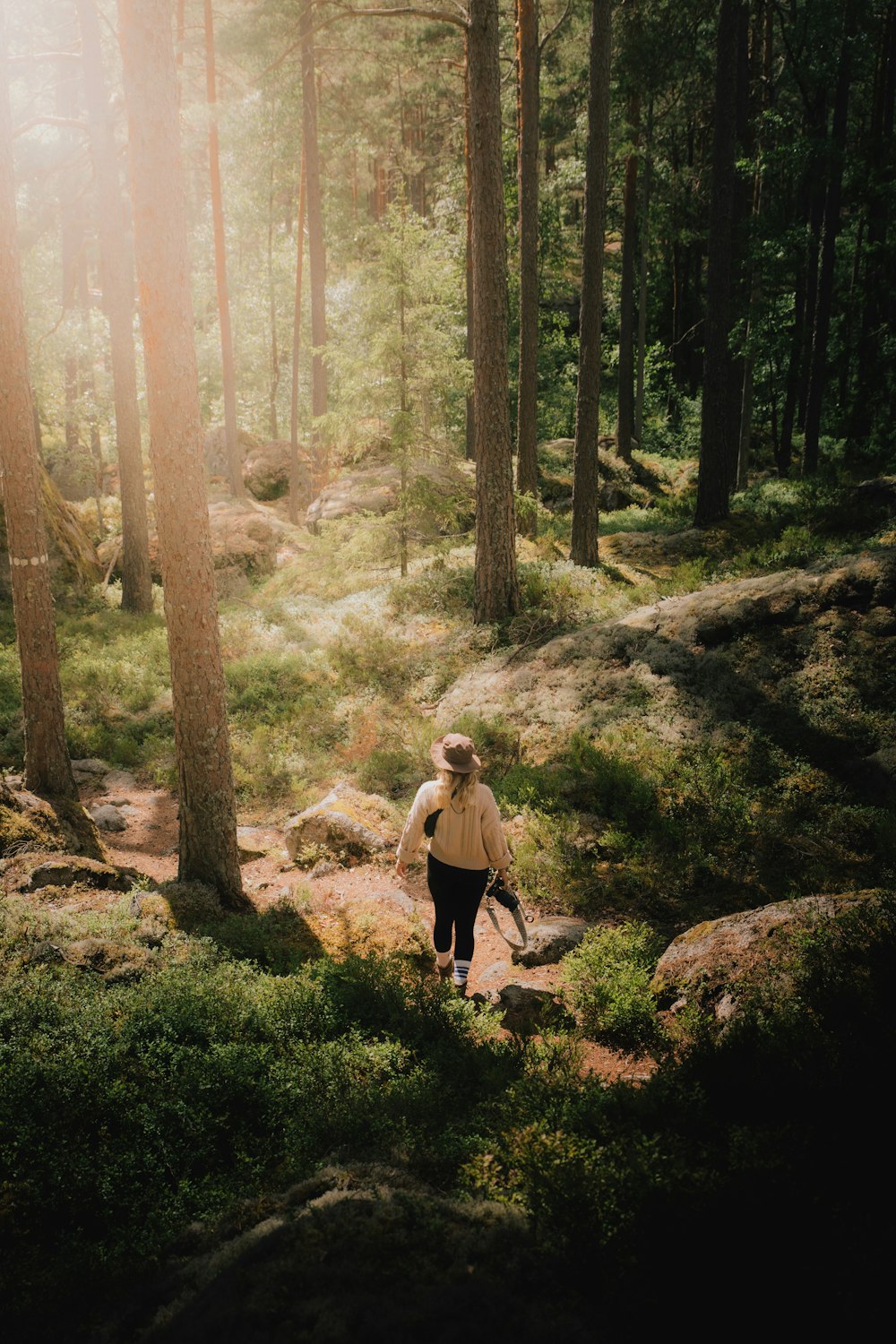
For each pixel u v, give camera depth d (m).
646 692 9.76
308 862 7.88
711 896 6.74
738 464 26.53
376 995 4.92
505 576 13.05
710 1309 2.20
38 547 8.16
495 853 5.31
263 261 35.00
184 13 22.70
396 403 15.79
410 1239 2.47
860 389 27.34
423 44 30.44
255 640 14.27
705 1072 3.59
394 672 12.46
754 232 22.50
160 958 5.20
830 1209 2.51
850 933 4.47
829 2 21.80
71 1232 3.01
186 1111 3.57
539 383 38.69
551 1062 4.09
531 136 17.25
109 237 16.14
